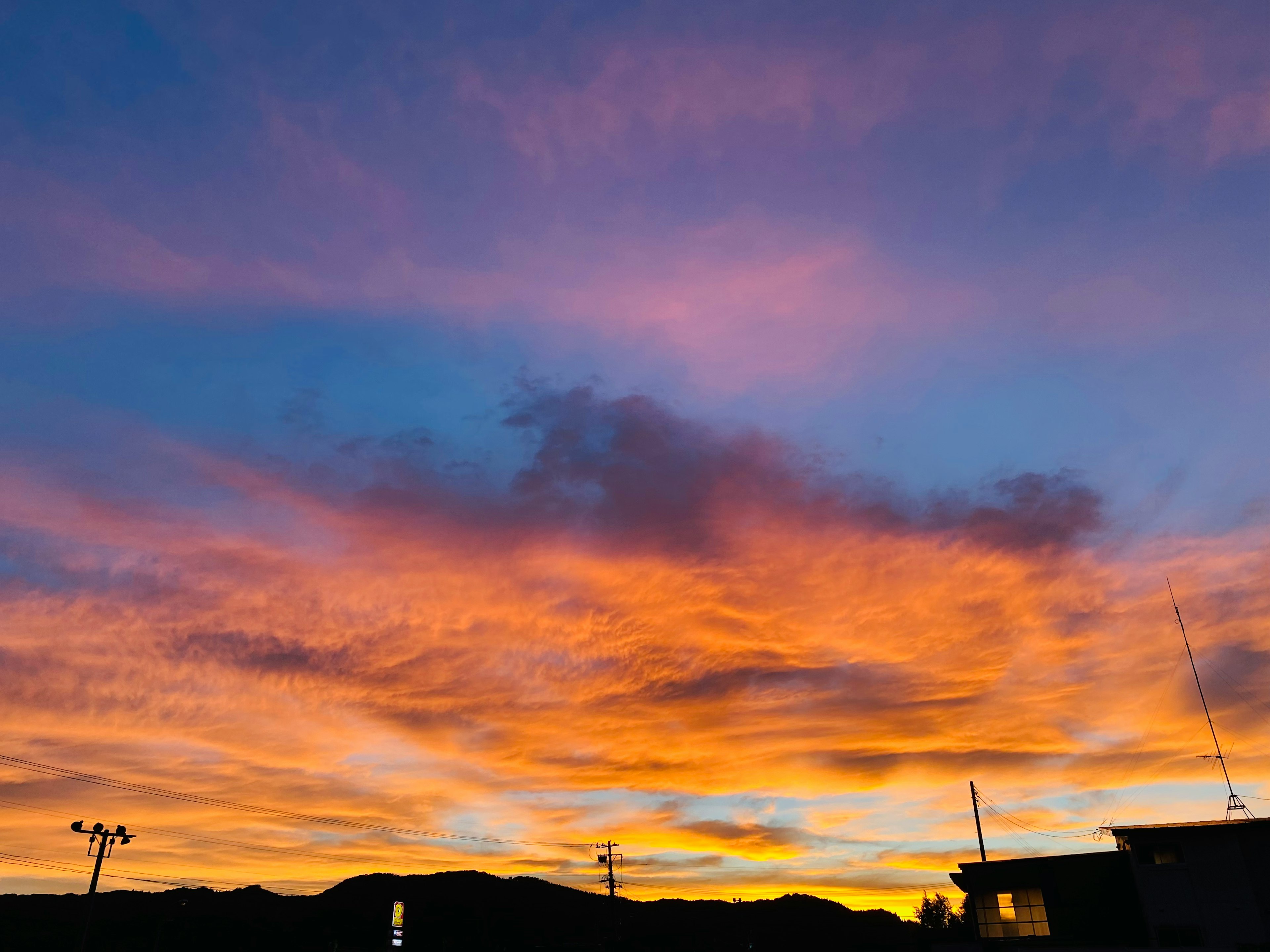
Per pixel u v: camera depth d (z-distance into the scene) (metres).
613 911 85.38
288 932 113.81
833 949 93.25
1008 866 44.94
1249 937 38.50
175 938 100.44
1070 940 42.00
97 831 54.78
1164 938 39.78
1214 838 40.84
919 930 70.62
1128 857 42.75
